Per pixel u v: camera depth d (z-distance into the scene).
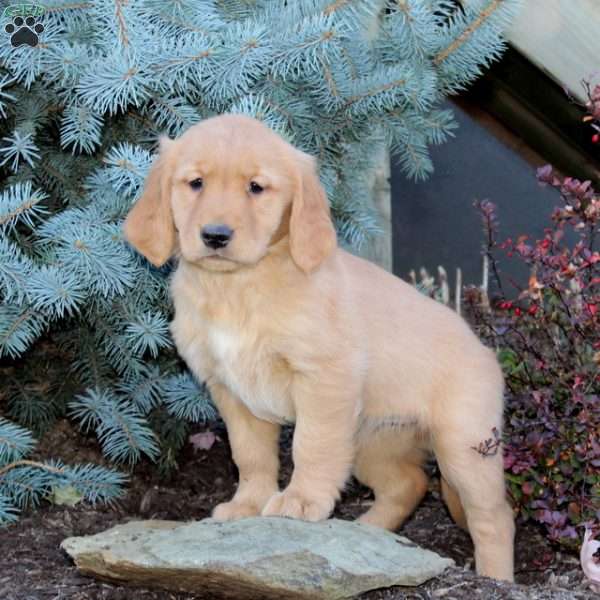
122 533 3.97
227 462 5.70
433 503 5.43
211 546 3.65
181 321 4.23
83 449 5.57
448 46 5.14
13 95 4.83
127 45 4.45
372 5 4.95
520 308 5.01
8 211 4.36
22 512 4.96
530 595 3.77
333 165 5.23
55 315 4.79
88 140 4.78
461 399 4.38
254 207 3.87
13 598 3.77
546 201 7.46
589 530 4.30
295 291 4.00
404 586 3.69
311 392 4.03
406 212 7.74
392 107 5.00
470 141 7.49
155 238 4.08
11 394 5.48
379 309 4.33
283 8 4.92
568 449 4.42
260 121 4.36
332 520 3.98
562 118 6.78
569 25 6.02
